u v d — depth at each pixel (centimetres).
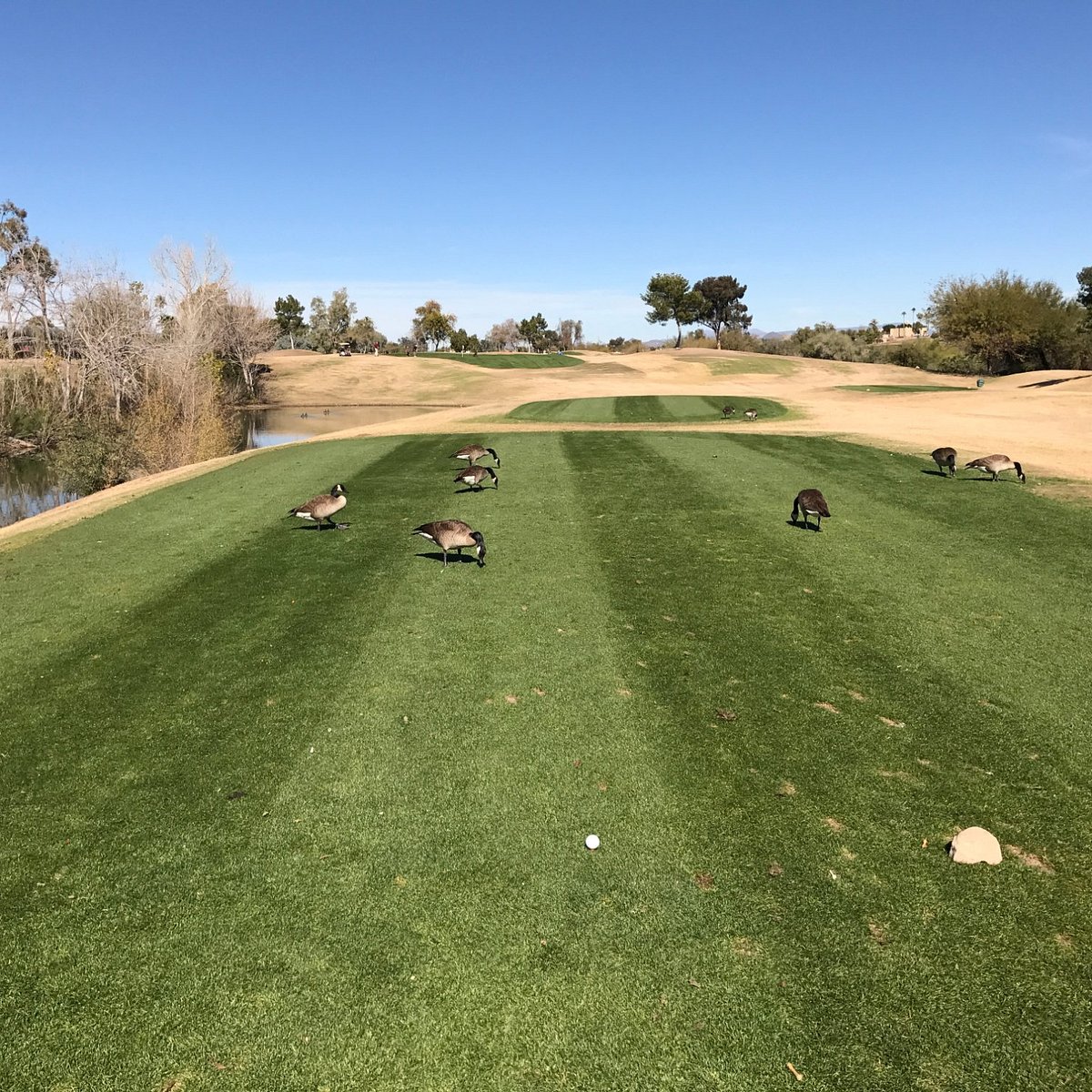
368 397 8281
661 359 10350
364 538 1527
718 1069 429
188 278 5188
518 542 1455
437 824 638
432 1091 417
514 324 17038
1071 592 1170
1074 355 7606
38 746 777
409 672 913
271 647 1000
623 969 493
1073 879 574
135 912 550
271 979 489
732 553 1374
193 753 754
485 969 494
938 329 8125
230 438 4288
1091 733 766
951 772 710
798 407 4338
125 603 1197
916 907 546
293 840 623
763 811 653
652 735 771
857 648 972
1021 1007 466
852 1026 454
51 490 3553
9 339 4759
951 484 1977
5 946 521
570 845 611
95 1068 433
